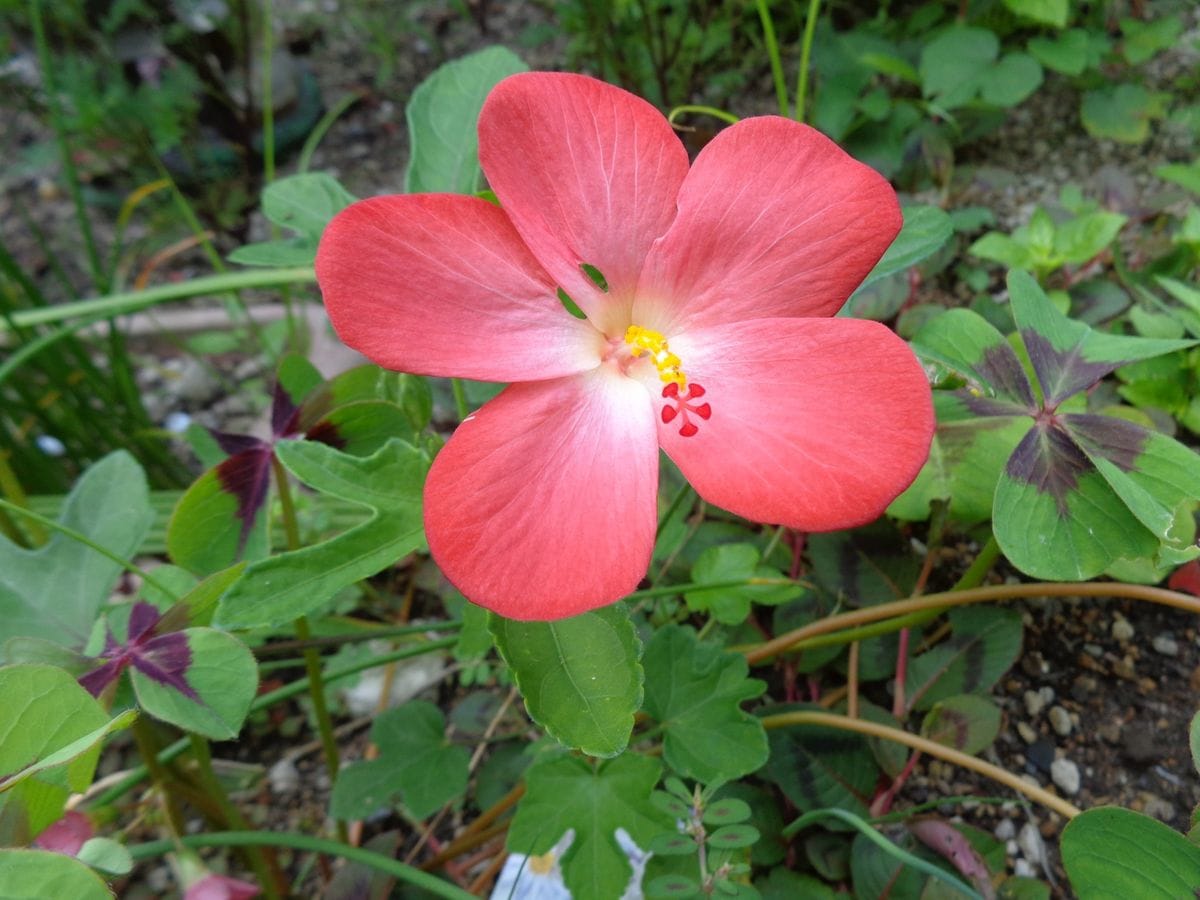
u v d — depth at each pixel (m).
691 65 0.38
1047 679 0.23
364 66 0.47
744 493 0.12
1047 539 0.15
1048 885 0.20
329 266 0.12
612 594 0.12
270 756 0.26
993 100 0.31
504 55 0.18
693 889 0.15
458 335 0.12
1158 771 0.21
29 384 0.32
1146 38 0.34
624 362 0.13
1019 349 0.24
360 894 0.20
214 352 0.38
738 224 0.13
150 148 0.41
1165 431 0.23
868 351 0.12
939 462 0.21
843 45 0.35
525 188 0.13
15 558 0.18
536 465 0.12
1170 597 0.17
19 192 0.45
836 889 0.20
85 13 0.38
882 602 0.22
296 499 0.27
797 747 0.20
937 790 0.21
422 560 0.28
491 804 0.22
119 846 0.13
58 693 0.12
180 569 0.18
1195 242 0.25
